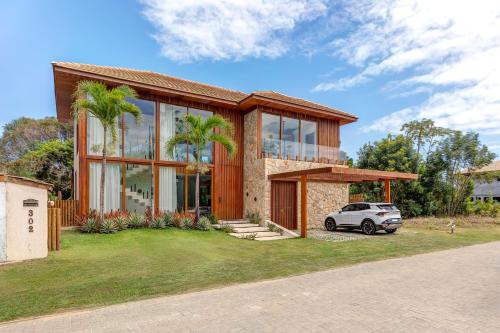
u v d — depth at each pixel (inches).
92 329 159.2
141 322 168.6
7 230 294.4
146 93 579.8
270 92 733.3
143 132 574.9
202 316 177.8
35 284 236.1
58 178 994.1
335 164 749.9
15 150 1222.9
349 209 631.8
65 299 204.2
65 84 534.3
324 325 165.3
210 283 246.1
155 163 579.5
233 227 576.4
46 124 1277.1
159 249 373.4
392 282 253.4
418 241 498.3
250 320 172.1
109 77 512.7
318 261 336.5
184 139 543.8
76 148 645.3
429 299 210.4
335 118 761.6
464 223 794.8
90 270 276.8
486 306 196.9
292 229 660.1
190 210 620.4
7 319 171.2
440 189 987.3
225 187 663.1
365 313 183.6
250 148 671.8
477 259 353.4
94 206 518.9
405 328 161.6
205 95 612.4
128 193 553.3
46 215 326.6
